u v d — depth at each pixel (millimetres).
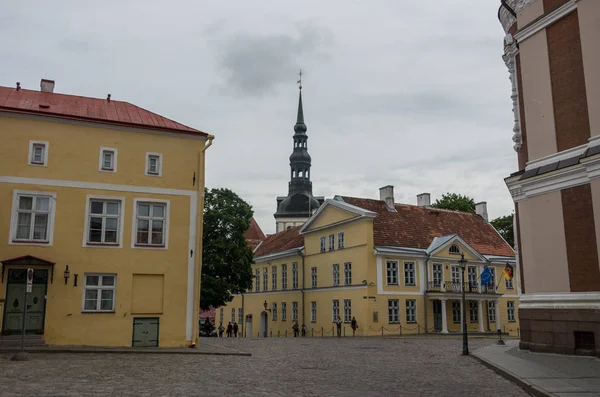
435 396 11430
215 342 30031
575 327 18531
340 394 11586
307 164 101250
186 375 14469
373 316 42438
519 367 15477
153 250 23859
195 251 24625
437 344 29625
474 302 48094
